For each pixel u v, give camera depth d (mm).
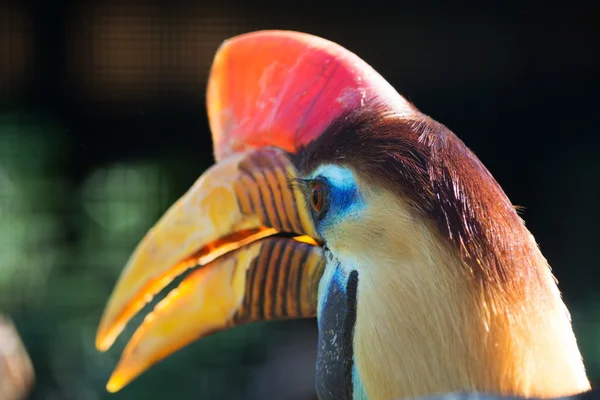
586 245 15133
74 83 17766
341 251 4750
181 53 17953
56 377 11672
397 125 4742
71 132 16938
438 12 18328
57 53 17703
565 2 18000
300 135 5133
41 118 15109
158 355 5383
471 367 4098
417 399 4043
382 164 4566
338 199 4770
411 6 18266
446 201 4336
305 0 18031
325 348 4859
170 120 17828
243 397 11953
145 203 13617
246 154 5328
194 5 17922
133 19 17875
